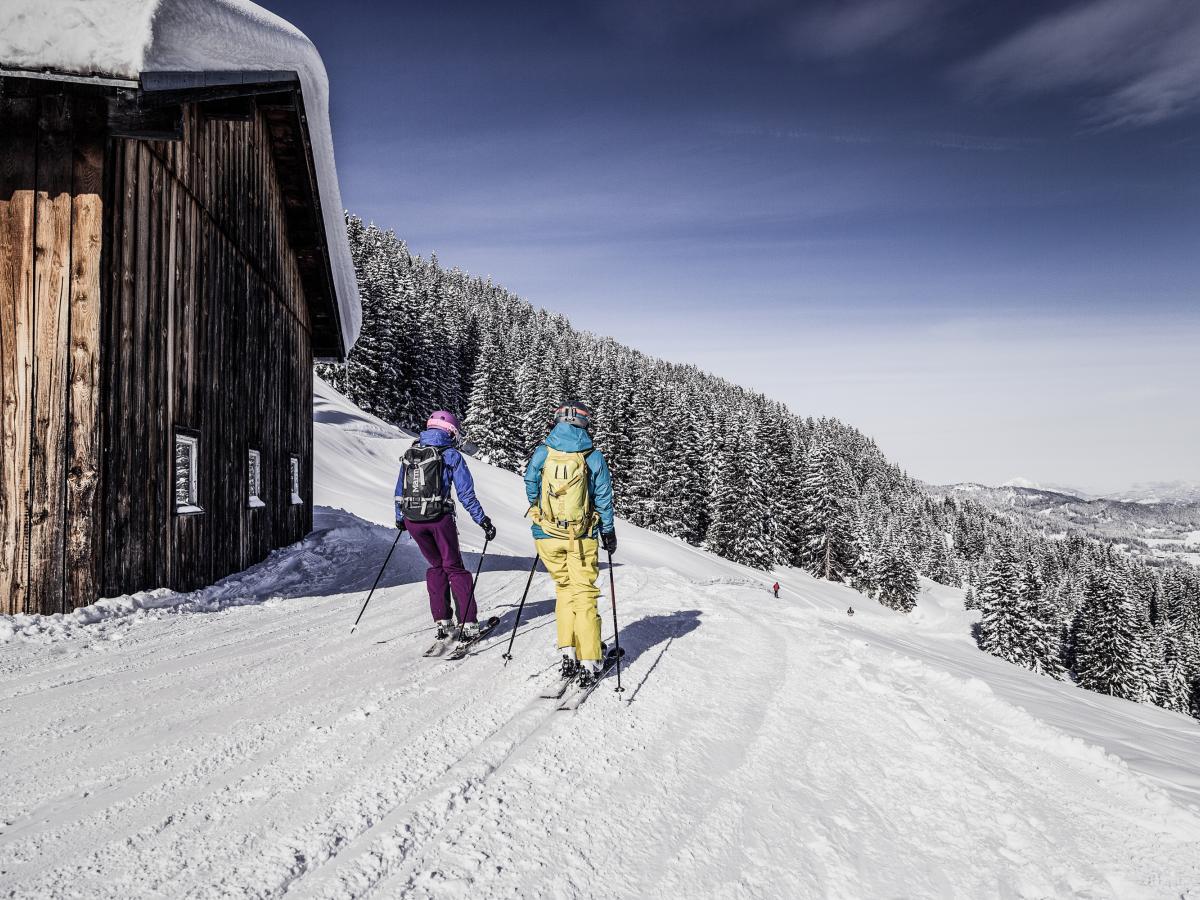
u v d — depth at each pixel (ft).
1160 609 315.37
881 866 7.47
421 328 217.97
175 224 23.93
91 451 19.29
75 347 19.22
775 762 10.17
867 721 12.03
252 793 8.52
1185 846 7.88
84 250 19.30
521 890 6.64
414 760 9.59
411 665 14.94
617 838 7.77
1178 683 173.17
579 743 10.47
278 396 37.50
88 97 19.33
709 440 201.57
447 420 16.69
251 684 13.35
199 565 25.61
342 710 11.78
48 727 10.85
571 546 13.16
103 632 17.52
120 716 11.41
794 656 16.81
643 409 209.46
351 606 22.53
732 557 175.94
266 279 34.96
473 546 64.95
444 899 6.42
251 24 23.95
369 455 125.70
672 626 19.86
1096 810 8.85
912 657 17.57
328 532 42.88
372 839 7.41
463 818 7.99
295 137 34.86
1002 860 7.63
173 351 23.72
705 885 6.96
